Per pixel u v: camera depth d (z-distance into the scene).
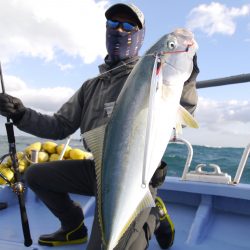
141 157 0.96
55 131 1.43
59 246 1.42
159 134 0.97
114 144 0.99
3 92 1.29
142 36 1.35
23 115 1.34
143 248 1.17
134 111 0.98
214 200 1.71
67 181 1.34
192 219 1.66
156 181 1.18
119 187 0.96
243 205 1.65
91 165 1.33
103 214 0.97
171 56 1.03
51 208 1.40
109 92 1.30
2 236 1.51
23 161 1.98
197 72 1.15
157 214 1.28
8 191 1.93
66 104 1.50
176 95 1.02
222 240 1.44
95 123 1.31
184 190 1.71
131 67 1.30
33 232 1.57
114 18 1.31
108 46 1.33
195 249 1.36
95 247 1.11
